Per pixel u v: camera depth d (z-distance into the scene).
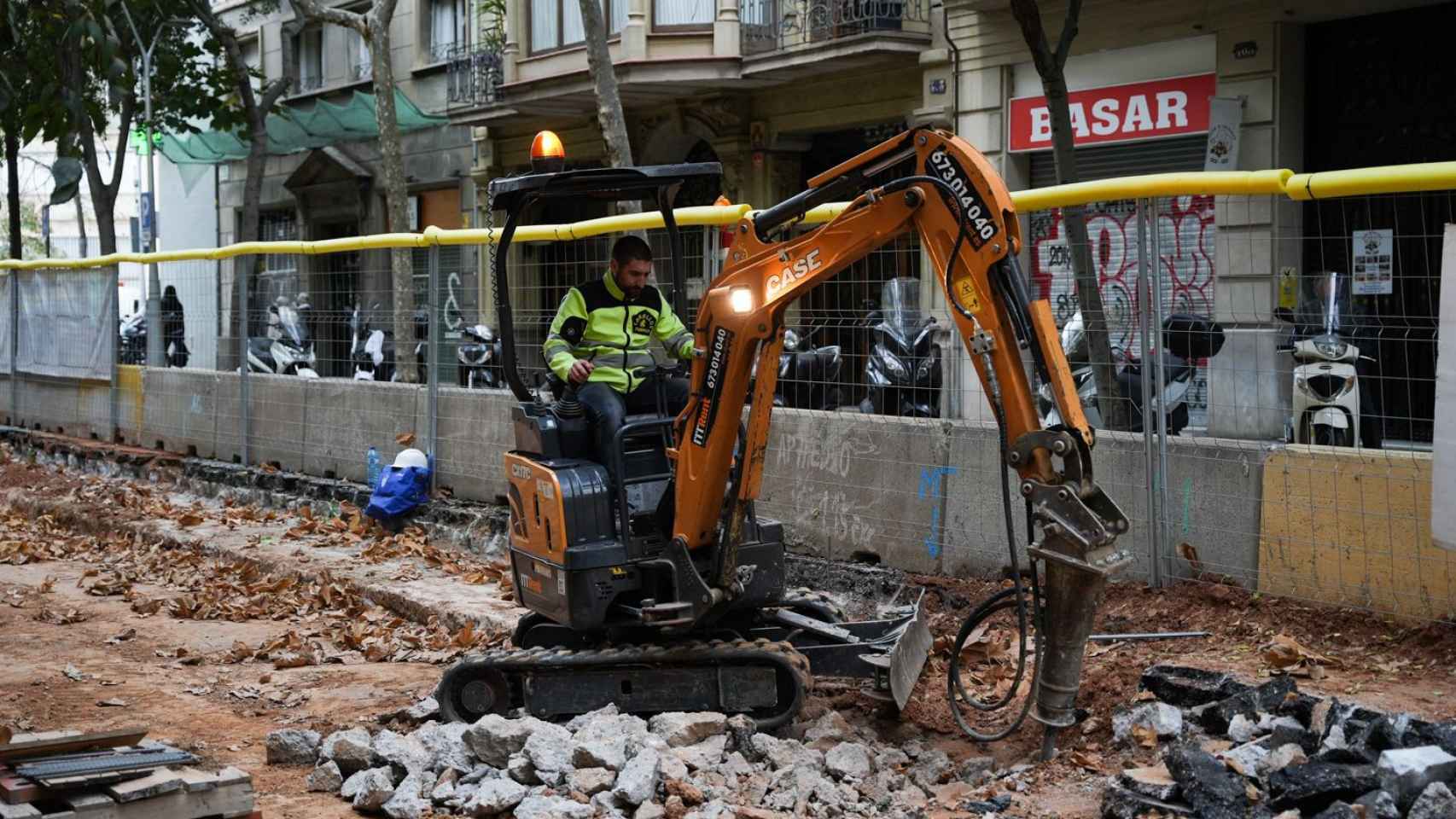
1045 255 8.34
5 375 19.61
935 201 5.61
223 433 14.91
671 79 19.33
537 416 6.88
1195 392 7.41
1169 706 5.77
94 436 17.41
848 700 6.77
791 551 9.23
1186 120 14.54
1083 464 5.41
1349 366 7.07
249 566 11.10
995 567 8.20
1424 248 6.77
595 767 5.69
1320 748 5.15
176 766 5.21
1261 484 7.05
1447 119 12.88
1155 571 7.41
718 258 8.95
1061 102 10.71
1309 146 13.88
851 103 18.62
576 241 10.21
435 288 11.76
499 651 7.11
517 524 7.00
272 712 7.46
